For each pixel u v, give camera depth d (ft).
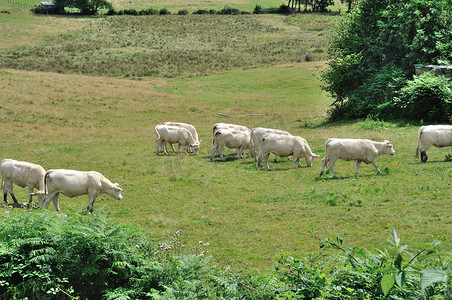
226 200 52.54
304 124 104.27
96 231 25.04
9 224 25.00
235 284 21.62
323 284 20.43
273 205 49.03
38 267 23.35
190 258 25.05
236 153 80.69
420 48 97.50
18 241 23.49
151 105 126.72
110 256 24.13
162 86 157.58
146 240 27.91
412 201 45.42
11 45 226.79
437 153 64.49
